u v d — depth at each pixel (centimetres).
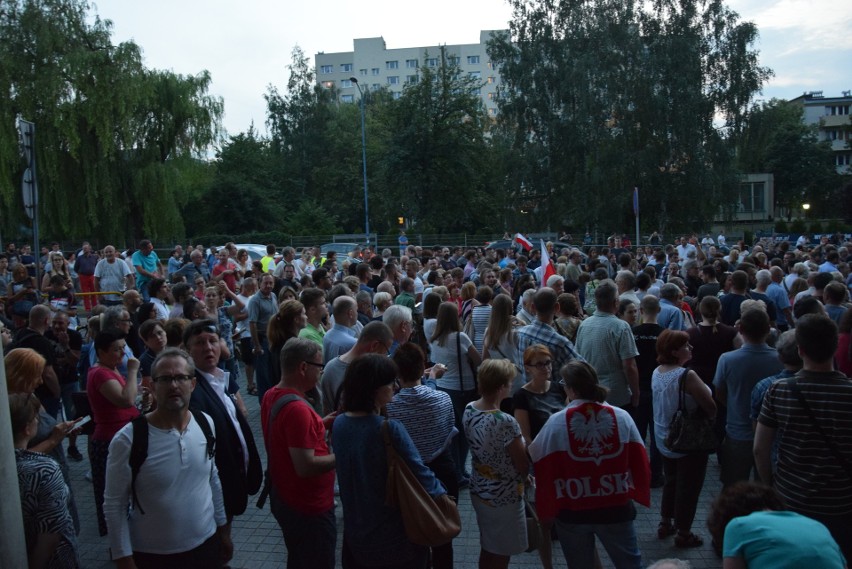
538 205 4278
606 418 385
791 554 243
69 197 3069
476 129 4831
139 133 3278
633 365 591
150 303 702
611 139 4000
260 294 909
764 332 509
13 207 2966
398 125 4891
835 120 9744
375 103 7731
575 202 4016
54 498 348
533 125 4172
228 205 5534
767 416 374
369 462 346
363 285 1042
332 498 405
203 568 363
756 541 249
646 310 652
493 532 414
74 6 2966
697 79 3875
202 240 4709
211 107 3500
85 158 3038
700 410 507
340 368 502
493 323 636
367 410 355
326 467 380
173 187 3338
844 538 350
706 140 3916
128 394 507
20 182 2983
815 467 352
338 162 6531
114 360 518
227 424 448
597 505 383
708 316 617
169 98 3356
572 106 4072
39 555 342
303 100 7075
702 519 582
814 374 361
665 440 514
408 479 342
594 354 602
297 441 377
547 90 4162
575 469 384
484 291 789
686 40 3862
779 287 928
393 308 580
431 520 337
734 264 1477
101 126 2931
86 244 1934
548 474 390
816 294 863
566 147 4047
